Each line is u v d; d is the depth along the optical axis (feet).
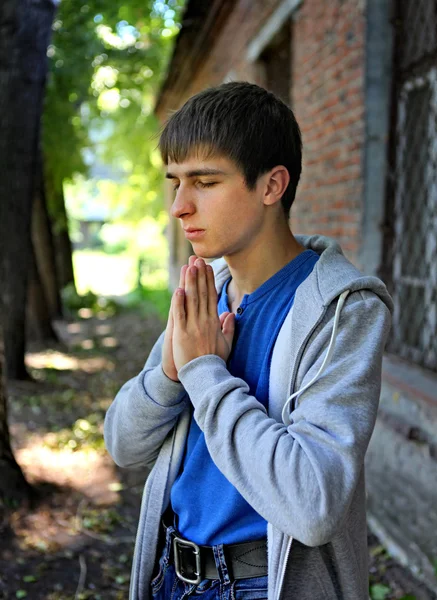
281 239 3.79
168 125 3.58
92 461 14.69
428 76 10.87
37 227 37.37
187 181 3.54
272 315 3.72
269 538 3.44
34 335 30.17
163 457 4.07
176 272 49.49
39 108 17.97
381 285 3.45
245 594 3.61
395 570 9.75
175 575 3.93
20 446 15.30
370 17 11.77
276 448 3.11
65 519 11.53
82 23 28.45
